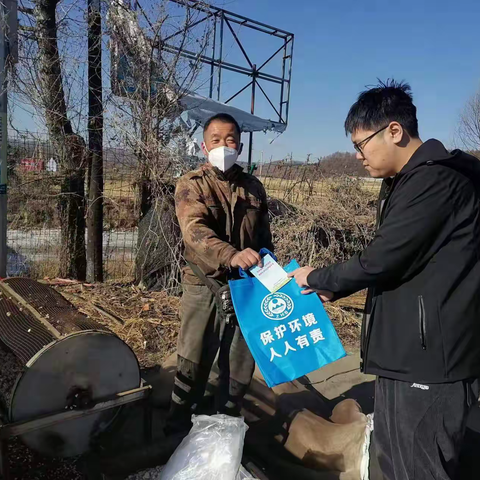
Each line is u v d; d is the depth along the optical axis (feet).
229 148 7.25
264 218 8.04
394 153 5.43
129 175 18.08
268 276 6.51
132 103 17.53
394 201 5.19
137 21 17.28
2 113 13.98
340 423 8.46
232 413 8.14
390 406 5.41
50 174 17.54
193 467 6.04
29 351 6.59
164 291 16.51
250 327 6.28
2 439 6.11
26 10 16.44
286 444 7.84
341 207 20.65
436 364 5.03
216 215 7.34
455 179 5.00
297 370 6.19
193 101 20.26
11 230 17.53
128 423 8.40
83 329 6.98
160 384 9.77
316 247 19.22
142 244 17.47
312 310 6.40
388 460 5.56
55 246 18.31
